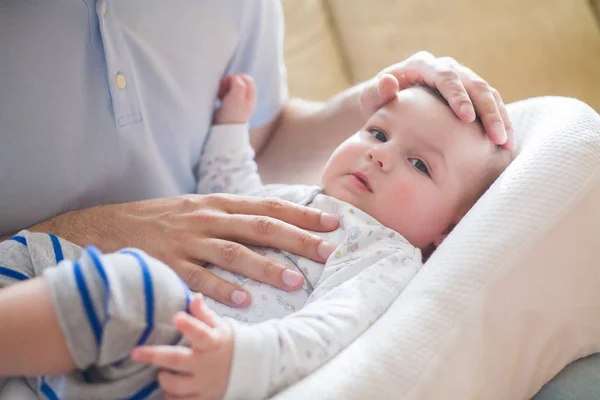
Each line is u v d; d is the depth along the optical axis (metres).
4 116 0.77
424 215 0.86
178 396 0.59
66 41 0.79
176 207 0.85
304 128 1.18
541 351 0.72
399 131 0.87
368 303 0.70
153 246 0.81
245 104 1.03
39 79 0.78
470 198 0.88
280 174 1.17
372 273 0.74
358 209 0.84
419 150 0.86
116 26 0.83
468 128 0.87
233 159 1.02
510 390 0.71
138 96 0.87
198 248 0.79
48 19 0.78
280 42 1.15
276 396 0.58
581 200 0.71
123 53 0.83
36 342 0.55
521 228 0.69
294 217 0.83
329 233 0.82
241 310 0.75
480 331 0.66
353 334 0.67
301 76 1.63
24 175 0.80
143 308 0.57
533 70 1.63
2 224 0.83
